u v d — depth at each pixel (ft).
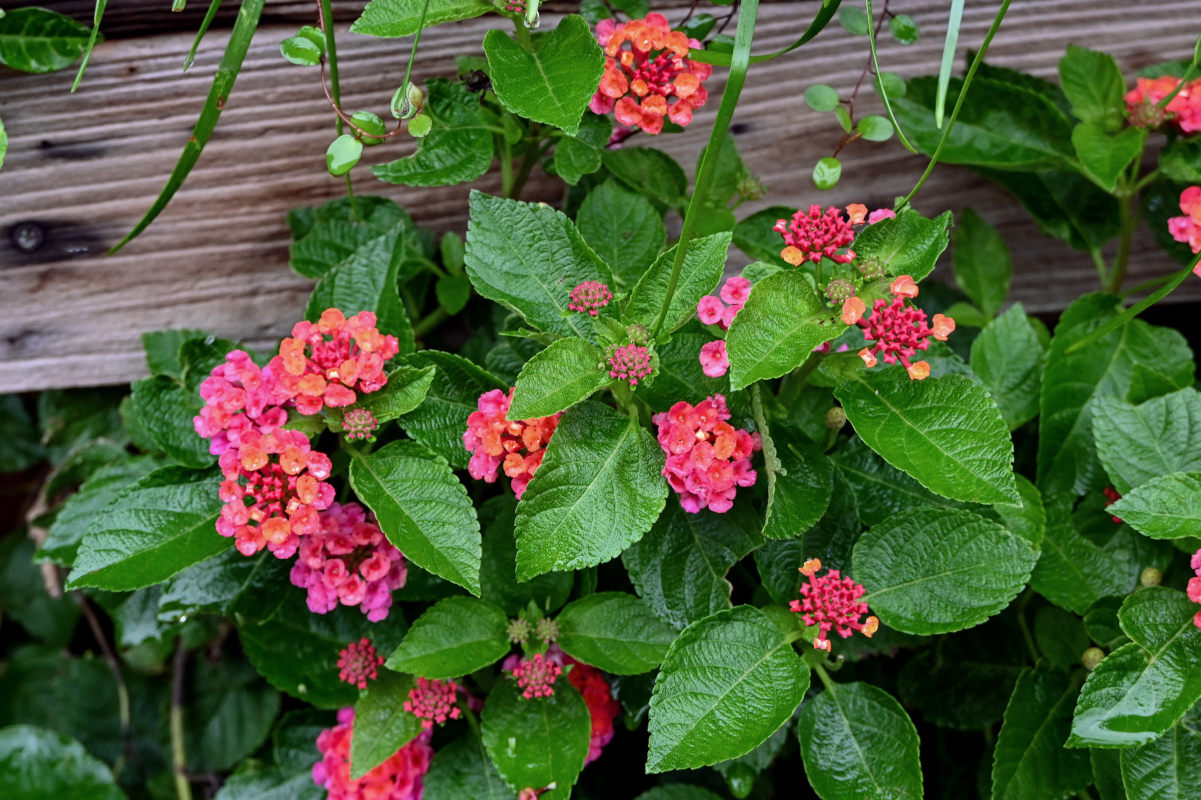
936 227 1.38
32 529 1.91
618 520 1.38
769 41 1.71
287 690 1.62
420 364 1.50
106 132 1.65
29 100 1.63
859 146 1.79
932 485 1.34
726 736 1.39
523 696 1.51
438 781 1.56
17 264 1.71
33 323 1.74
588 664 1.51
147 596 1.79
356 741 1.51
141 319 1.76
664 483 1.40
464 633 1.51
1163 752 1.46
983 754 1.72
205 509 1.48
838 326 1.34
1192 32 1.75
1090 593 1.57
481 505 1.65
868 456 1.58
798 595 1.51
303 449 1.41
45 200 1.68
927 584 1.46
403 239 1.56
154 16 1.60
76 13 1.60
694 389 1.45
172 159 1.67
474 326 1.79
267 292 1.77
